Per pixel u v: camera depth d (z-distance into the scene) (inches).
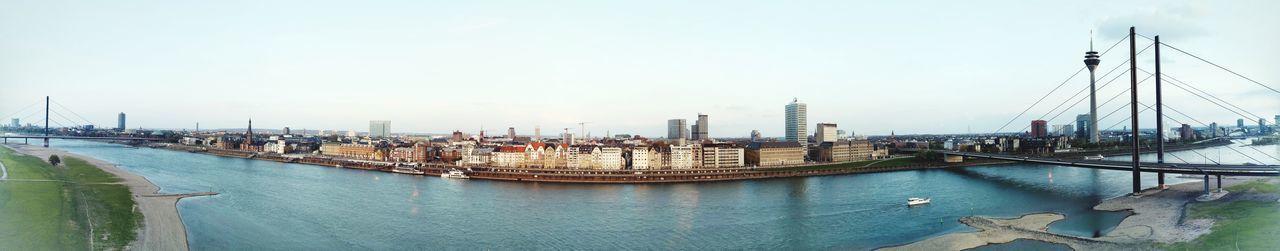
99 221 6579.7
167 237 6146.7
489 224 7253.9
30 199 7352.4
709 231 6835.6
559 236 6574.8
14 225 5915.4
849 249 5949.8
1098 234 6387.8
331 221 7391.7
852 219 7593.5
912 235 6569.9
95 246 5536.4
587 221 7470.5
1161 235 5940.0
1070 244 5910.4
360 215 7864.2
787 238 6461.6
